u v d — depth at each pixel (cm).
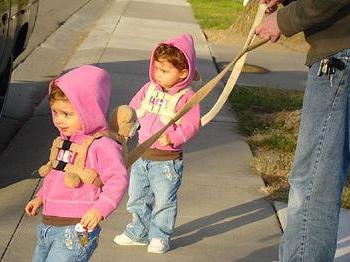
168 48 490
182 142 490
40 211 554
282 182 634
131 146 669
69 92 407
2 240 518
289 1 449
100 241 521
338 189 432
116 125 420
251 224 562
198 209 578
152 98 498
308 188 433
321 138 429
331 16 411
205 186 615
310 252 436
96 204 404
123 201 574
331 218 433
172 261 507
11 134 723
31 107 838
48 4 1805
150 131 493
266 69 1142
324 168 429
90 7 1838
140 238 517
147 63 1088
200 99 433
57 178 414
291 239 439
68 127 414
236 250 526
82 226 405
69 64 1091
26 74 1024
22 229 533
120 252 512
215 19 1703
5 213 553
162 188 500
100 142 411
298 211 436
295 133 763
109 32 1382
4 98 707
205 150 693
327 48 422
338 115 427
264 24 429
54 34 1384
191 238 537
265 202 596
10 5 632
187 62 491
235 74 471
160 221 508
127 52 1169
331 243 436
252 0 1420
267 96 909
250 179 634
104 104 415
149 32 1420
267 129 768
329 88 425
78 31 1477
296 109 859
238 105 859
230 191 610
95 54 1137
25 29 718
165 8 1834
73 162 411
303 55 1302
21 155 658
